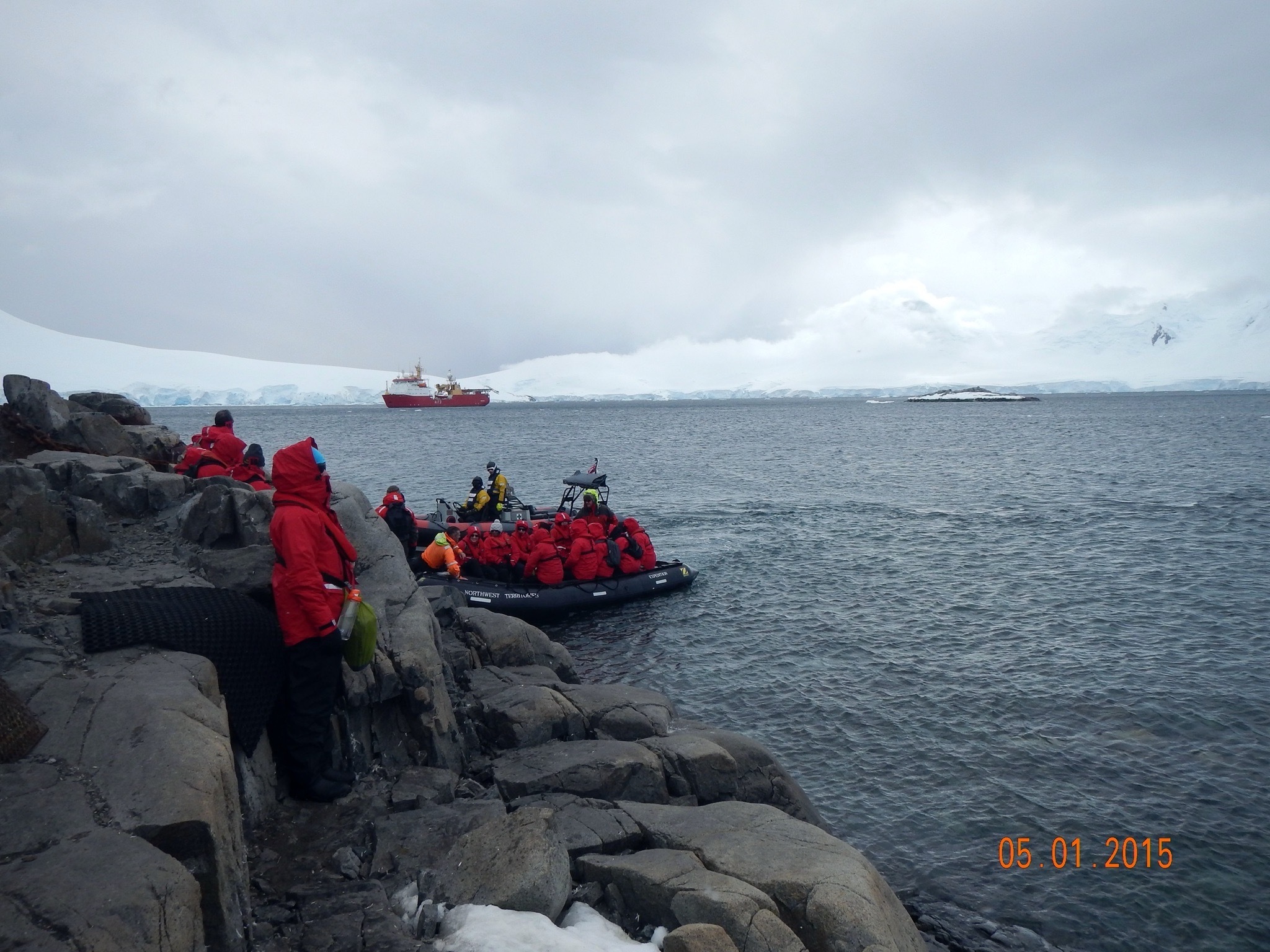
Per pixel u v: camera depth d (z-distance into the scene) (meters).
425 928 3.91
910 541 21.14
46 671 4.01
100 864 2.81
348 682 5.71
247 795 4.62
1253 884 6.62
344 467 44.88
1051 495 30.22
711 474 40.62
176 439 11.24
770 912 4.11
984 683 10.76
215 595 4.98
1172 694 10.29
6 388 9.37
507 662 8.73
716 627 13.48
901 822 7.54
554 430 93.50
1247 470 37.84
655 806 5.51
